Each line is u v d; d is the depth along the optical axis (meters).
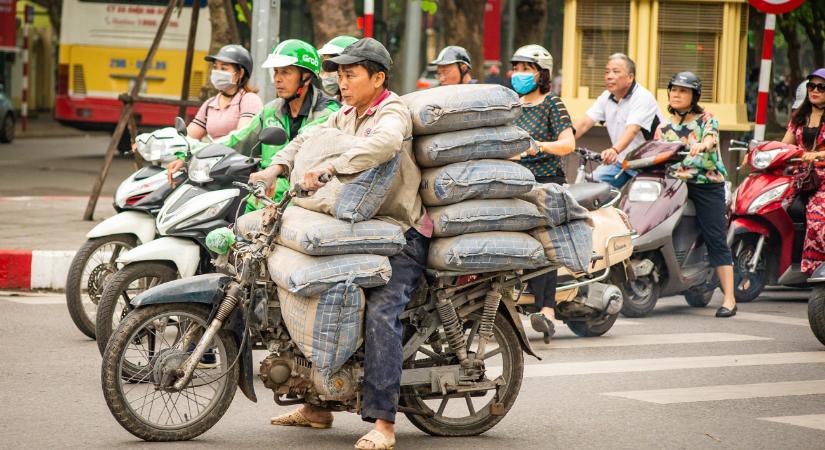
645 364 22.00
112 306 19.55
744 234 29.31
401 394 16.03
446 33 58.69
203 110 23.72
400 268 15.37
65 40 62.34
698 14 38.38
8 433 16.03
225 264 16.06
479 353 16.41
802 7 69.62
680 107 27.36
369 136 14.70
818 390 19.97
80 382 19.12
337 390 15.22
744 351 23.42
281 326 15.48
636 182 27.22
